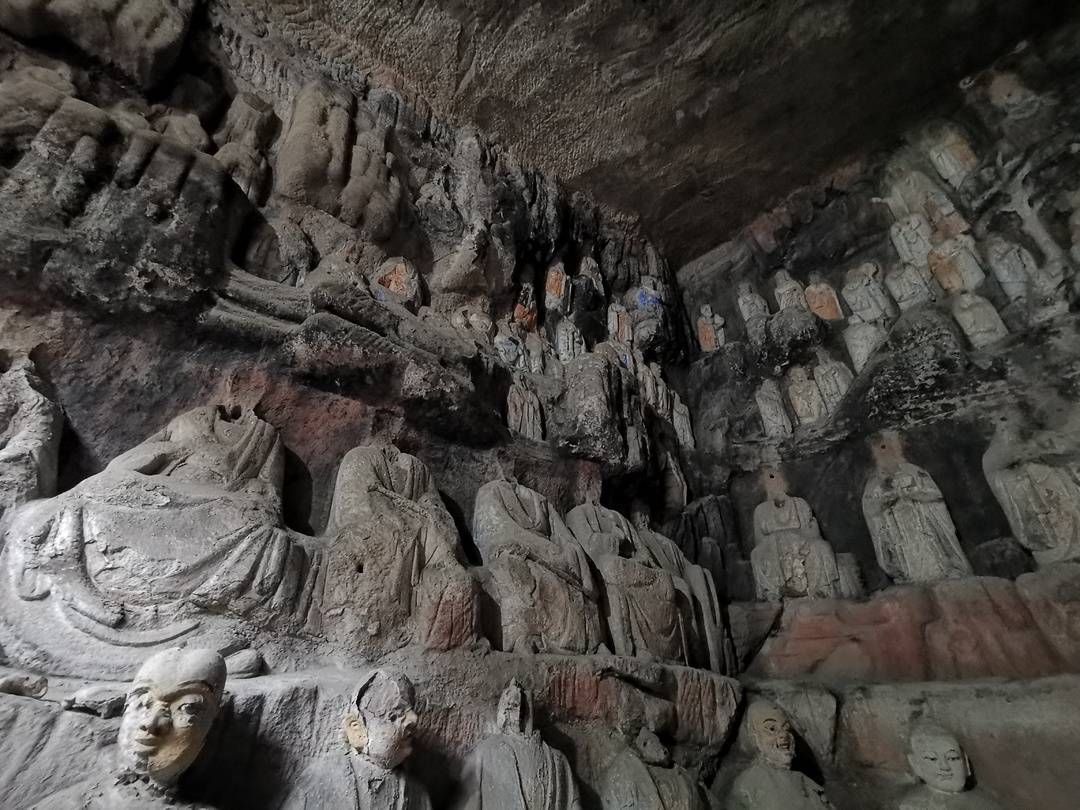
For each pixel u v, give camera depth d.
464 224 4.20
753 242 5.74
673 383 5.41
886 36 4.33
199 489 2.13
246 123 3.43
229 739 1.74
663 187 5.36
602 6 4.00
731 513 4.61
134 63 2.96
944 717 2.97
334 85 3.94
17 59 2.66
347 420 2.90
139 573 1.86
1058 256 3.79
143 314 2.35
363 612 2.22
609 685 2.73
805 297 5.21
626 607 3.09
